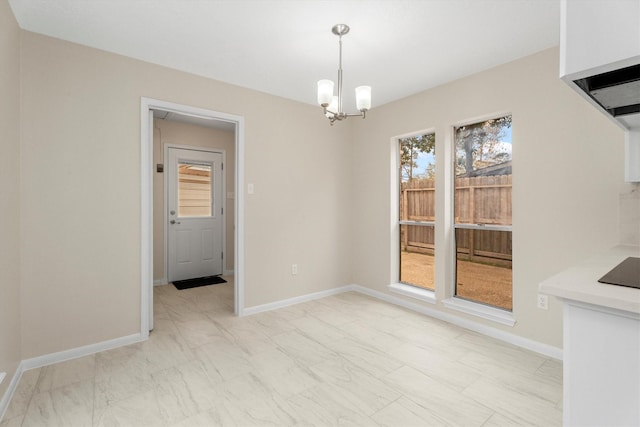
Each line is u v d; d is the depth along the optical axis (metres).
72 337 2.29
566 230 2.25
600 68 0.85
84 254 2.34
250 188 3.22
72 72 2.29
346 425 1.59
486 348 2.44
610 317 0.89
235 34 2.20
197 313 3.24
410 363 2.21
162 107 2.69
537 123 2.39
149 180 2.65
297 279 3.58
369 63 2.61
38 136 2.16
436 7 1.87
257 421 1.63
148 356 2.32
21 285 2.10
